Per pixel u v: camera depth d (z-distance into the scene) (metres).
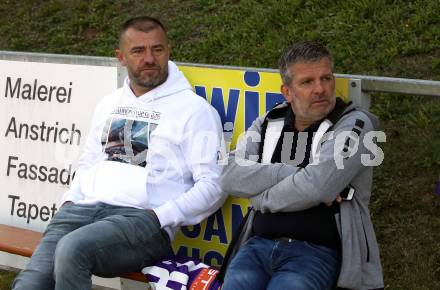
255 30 9.43
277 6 9.58
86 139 6.73
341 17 9.02
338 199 4.98
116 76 6.54
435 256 6.41
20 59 7.11
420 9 8.77
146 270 5.59
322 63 5.05
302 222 5.06
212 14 10.19
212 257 6.23
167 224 5.65
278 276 4.92
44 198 7.11
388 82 5.37
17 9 11.91
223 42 9.46
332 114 5.14
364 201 5.14
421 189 6.97
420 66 8.14
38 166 7.11
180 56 9.59
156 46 5.86
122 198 5.78
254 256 5.13
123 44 5.93
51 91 6.95
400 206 6.93
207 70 6.11
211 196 5.72
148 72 5.85
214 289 5.39
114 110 6.10
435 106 7.55
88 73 6.71
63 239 5.29
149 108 5.95
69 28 11.00
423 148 7.25
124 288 6.39
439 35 8.36
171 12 10.58
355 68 8.37
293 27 9.20
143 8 10.92
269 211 5.20
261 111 5.91
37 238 6.75
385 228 6.80
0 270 7.68
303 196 4.91
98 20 10.96
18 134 7.19
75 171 6.89
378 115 7.69
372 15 8.97
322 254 5.01
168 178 5.86
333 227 5.01
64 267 5.18
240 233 5.46
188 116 5.86
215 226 6.17
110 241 5.36
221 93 6.07
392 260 6.54
